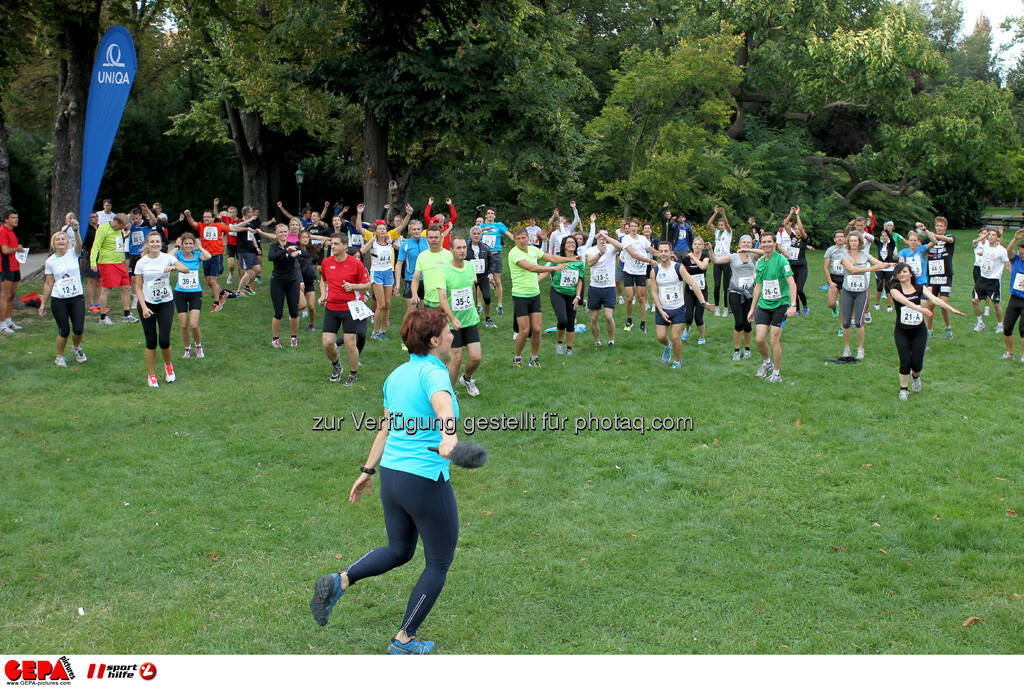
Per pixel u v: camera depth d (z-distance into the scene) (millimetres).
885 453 7895
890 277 16516
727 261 12156
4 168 19625
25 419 8734
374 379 10758
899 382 10375
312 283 13922
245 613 4961
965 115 31891
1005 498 6762
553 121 18547
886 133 32062
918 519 6348
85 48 17375
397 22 18109
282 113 26547
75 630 4727
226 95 26281
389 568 4516
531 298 11305
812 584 5371
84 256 16750
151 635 4684
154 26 26734
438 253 9578
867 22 33438
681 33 32875
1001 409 9344
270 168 36438
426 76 17266
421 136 19609
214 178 33656
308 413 9203
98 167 13469
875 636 4734
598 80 35312
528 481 7203
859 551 5852
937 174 34750
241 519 6348
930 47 32156
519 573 5492
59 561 5574
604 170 30297
